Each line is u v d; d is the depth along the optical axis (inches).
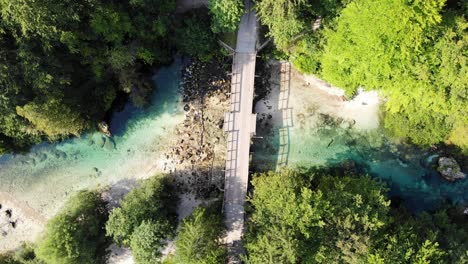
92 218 1498.5
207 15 1518.2
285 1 1280.8
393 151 1604.3
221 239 1550.2
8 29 1248.8
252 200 1439.5
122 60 1451.8
